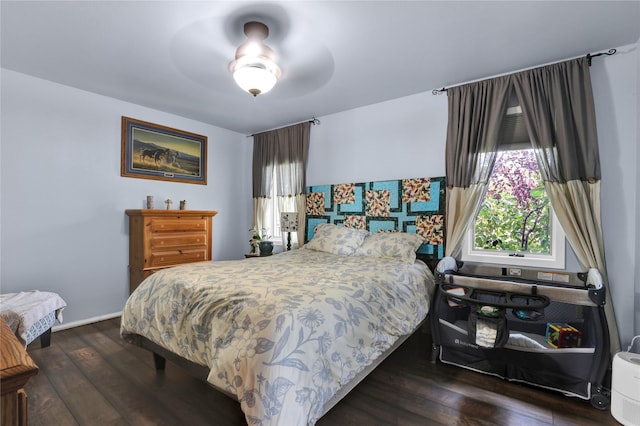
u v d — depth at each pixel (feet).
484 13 6.29
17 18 6.52
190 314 5.65
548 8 6.12
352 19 6.50
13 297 8.21
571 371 6.09
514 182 8.99
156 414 5.61
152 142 12.30
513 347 6.66
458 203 9.29
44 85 9.68
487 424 5.32
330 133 12.87
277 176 14.39
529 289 6.45
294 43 7.45
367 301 6.02
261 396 4.03
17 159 9.25
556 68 7.94
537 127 8.09
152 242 11.12
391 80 9.53
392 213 11.02
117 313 11.34
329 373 4.66
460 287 7.27
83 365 7.46
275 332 4.39
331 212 12.65
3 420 2.04
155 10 6.27
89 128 10.64
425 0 5.90
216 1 6.00
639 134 7.11
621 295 7.41
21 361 2.19
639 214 7.05
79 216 10.47
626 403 5.17
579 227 7.46
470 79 9.41
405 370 7.25
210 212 12.83
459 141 9.32
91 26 6.84
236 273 6.98
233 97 11.02
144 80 9.66
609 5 6.00
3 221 9.04
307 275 6.84
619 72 7.47
